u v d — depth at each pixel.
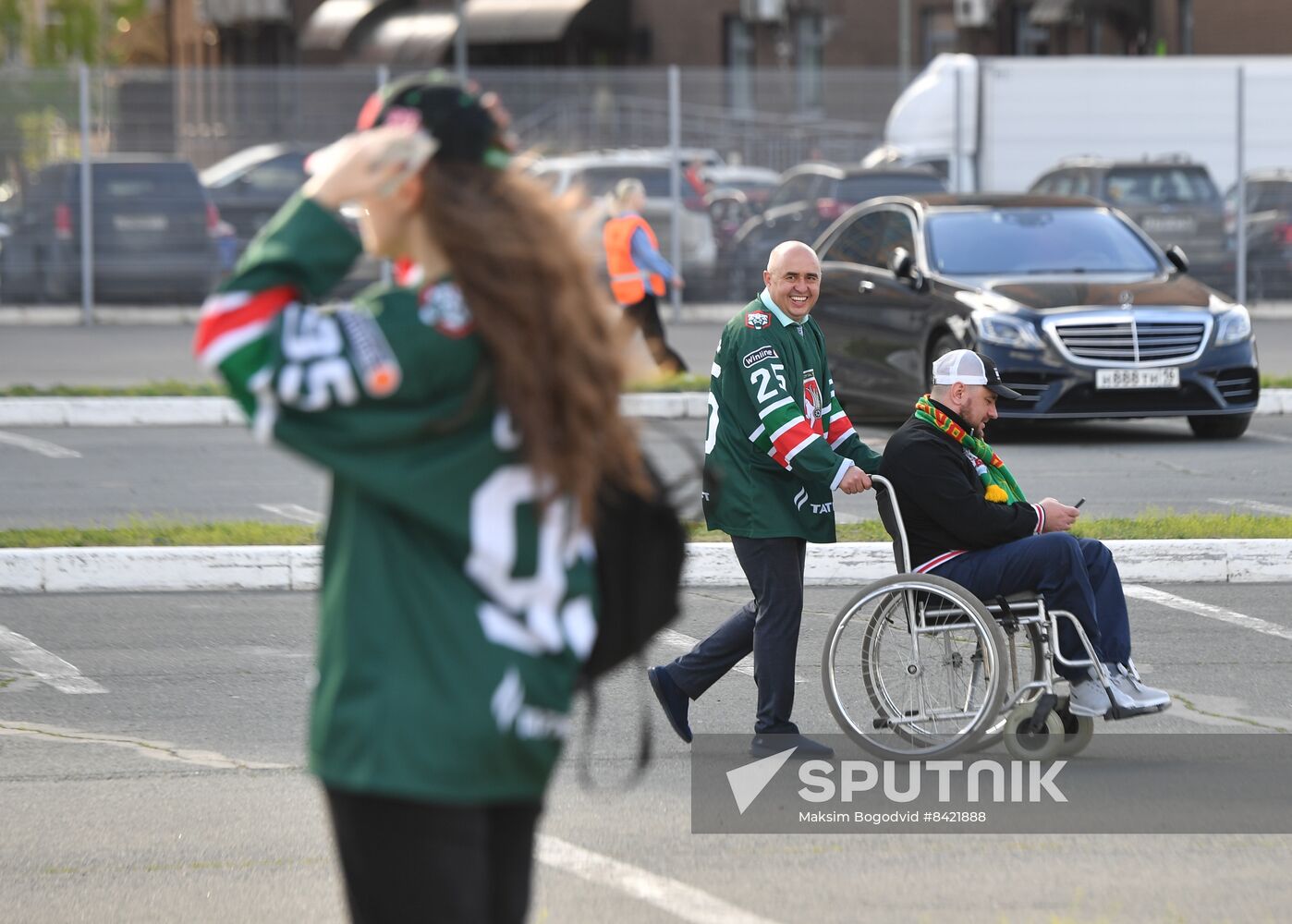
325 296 7.04
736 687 19.08
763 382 16.08
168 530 25.30
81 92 60.78
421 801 6.84
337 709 6.90
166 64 129.12
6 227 60.84
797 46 105.94
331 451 6.81
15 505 29.33
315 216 6.89
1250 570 24.42
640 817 14.47
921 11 103.31
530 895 7.50
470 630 6.90
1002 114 66.31
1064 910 12.27
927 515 16.19
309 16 116.19
